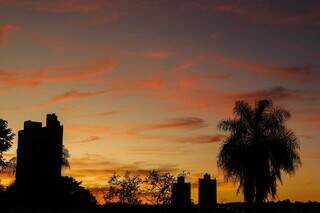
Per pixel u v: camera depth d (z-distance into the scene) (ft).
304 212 151.64
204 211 169.78
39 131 162.50
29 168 159.43
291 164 134.72
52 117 164.25
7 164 164.66
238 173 136.26
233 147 136.67
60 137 164.76
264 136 136.77
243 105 138.62
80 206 172.86
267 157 135.13
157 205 177.68
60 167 164.04
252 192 135.33
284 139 135.95
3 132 157.58
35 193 157.89
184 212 172.76
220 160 138.51
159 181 178.60
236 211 143.13
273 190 134.62
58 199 161.27
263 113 137.80
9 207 150.92
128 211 174.40
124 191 180.65
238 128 137.90
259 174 134.41
